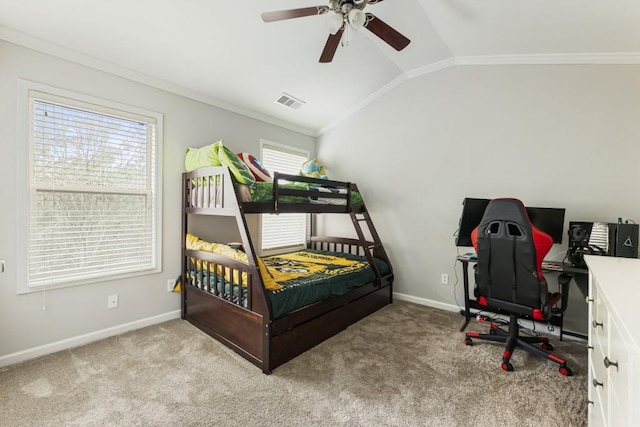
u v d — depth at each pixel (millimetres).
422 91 3539
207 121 3334
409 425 1585
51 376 1981
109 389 1853
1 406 1685
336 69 3240
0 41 2053
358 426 1575
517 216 2037
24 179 2162
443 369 2125
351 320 2914
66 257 2385
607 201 2562
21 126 2141
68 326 2383
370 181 4051
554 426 1583
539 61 2820
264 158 4094
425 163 3541
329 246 4574
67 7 1966
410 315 3191
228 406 1716
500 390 1886
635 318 840
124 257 2715
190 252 2932
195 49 2564
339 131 4395
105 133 2578
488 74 3098
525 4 2141
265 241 4137
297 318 2271
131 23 2184
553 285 2752
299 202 2910
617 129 2525
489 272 2195
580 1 2000
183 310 3023
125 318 2705
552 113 2787
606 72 2561
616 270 1472
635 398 740
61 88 2311
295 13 1826
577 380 1993
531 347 2234
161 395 1804
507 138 3010
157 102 2896
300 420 1613
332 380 1980
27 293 2195
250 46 2643
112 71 2578
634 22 2092
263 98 3557
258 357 2131
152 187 2889
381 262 3584
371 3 1812
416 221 3627
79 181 2443
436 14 2479
